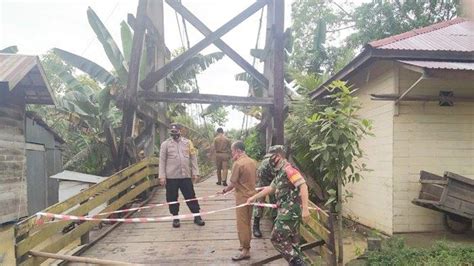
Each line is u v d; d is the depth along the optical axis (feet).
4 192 32.76
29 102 39.52
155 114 33.94
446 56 22.49
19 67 30.45
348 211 30.68
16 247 13.10
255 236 20.17
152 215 25.34
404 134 24.38
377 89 26.68
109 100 39.60
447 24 30.40
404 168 24.32
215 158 38.58
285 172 13.84
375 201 26.50
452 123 24.62
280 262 16.26
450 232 23.58
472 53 22.27
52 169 43.24
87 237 19.10
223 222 23.31
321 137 18.48
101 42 37.42
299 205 13.70
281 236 13.56
